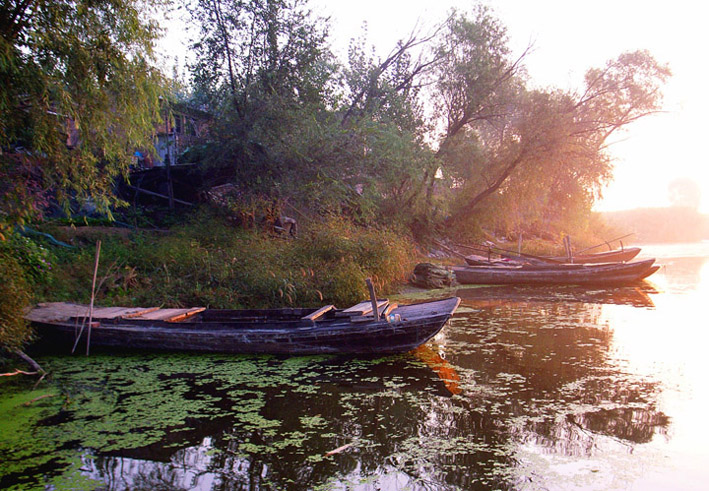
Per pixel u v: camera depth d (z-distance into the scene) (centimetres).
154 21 839
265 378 670
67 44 695
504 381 652
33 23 670
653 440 472
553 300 1389
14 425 518
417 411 550
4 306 657
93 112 743
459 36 2367
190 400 589
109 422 526
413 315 782
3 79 655
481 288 1650
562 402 573
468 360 755
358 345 765
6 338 655
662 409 550
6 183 723
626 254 2197
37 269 951
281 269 1175
